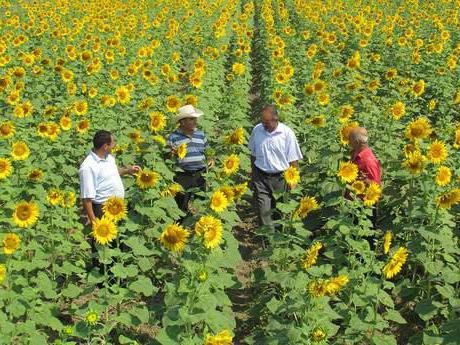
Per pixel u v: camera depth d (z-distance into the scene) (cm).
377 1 2336
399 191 721
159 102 981
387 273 438
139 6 2272
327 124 802
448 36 1375
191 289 413
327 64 1345
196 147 652
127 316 461
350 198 616
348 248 552
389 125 808
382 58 1379
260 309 512
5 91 966
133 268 475
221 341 342
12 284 476
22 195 634
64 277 586
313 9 2097
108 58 1147
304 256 438
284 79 969
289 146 640
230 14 2162
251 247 698
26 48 1418
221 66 1347
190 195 667
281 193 543
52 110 833
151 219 575
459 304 468
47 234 562
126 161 720
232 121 905
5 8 2286
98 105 916
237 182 841
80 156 809
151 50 1187
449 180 537
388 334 532
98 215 563
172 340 400
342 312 480
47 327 511
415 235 609
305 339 396
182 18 1888
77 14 2066
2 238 530
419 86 923
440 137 739
